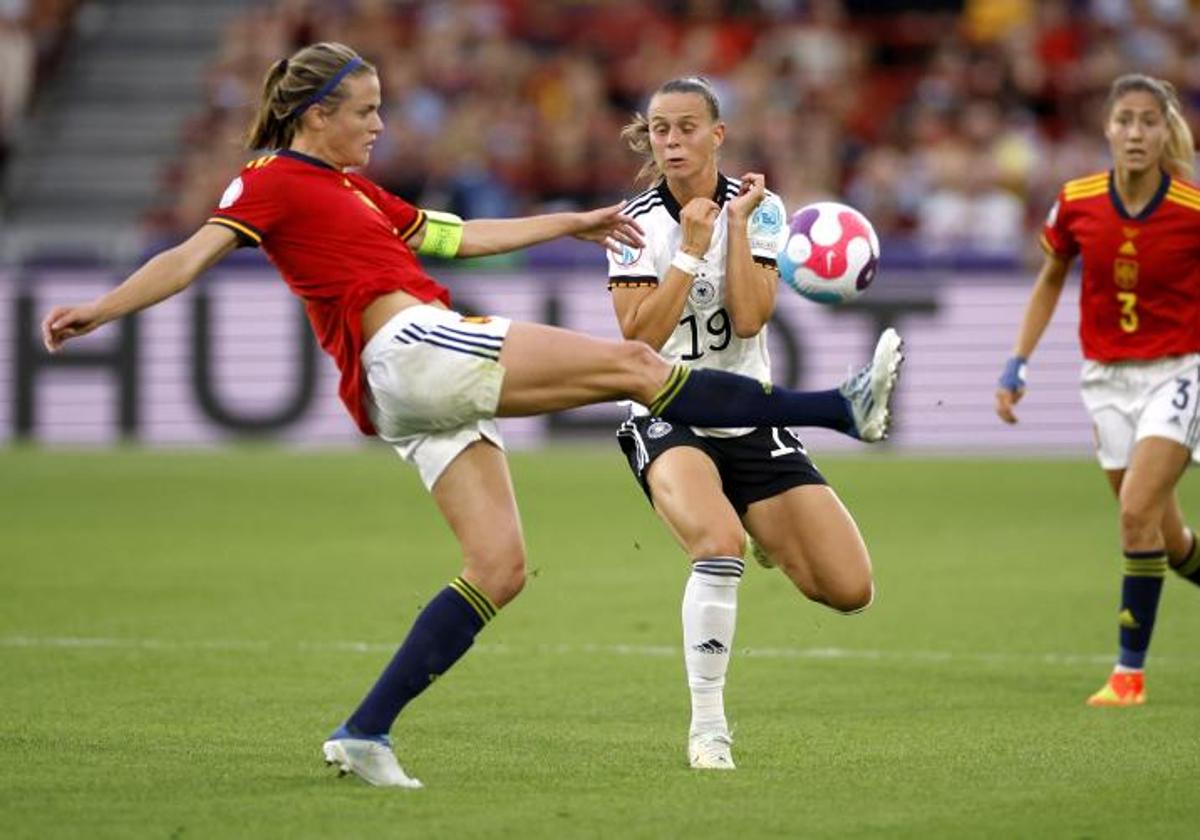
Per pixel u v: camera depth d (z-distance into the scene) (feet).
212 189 255.91
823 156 258.37
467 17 280.51
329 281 70.44
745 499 80.69
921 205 255.91
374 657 105.19
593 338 70.38
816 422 71.05
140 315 223.71
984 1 293.02
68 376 224.74
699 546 76.13
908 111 272.72
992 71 273.75
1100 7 286.25
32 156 287.69
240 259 223.51
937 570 139.54
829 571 79.71
